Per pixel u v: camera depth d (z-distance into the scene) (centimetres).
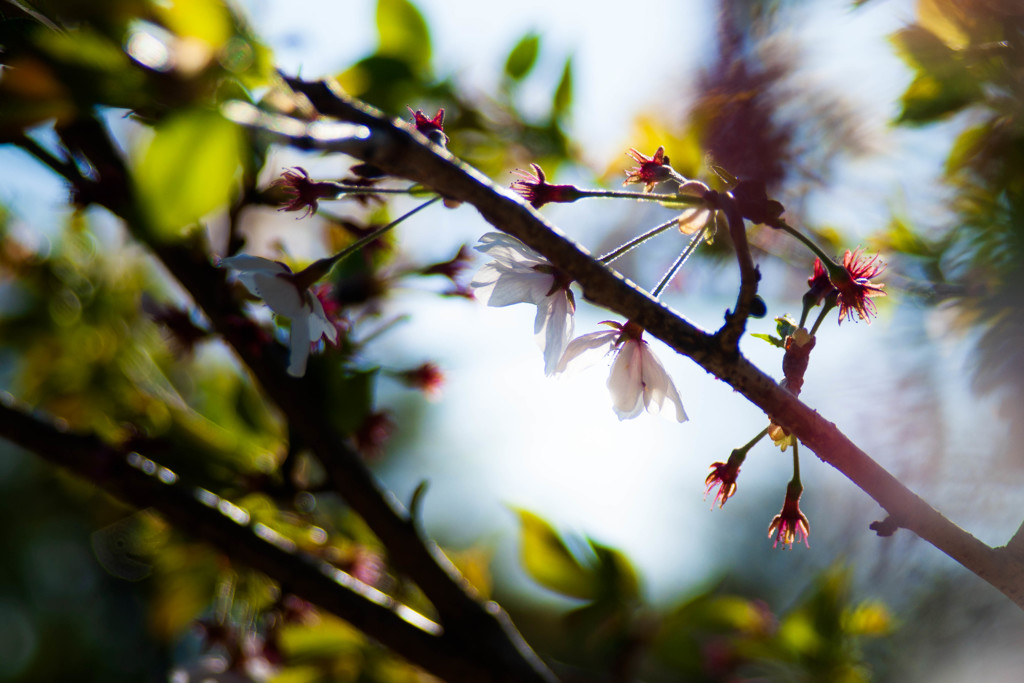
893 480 66
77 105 65
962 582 79
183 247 77
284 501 79
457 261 81
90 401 86
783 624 81
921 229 77
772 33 78
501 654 77
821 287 69
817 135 77
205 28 65
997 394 75
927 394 76
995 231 76
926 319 77
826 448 66
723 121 78
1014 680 78
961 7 75
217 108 64
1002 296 75
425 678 81
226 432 83
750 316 66
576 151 82
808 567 85
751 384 66
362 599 77
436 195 68
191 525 77
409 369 85
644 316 66
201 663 82
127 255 90
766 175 78
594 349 71
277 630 80
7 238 87
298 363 70
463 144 82
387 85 80
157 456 80
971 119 76
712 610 82
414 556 77
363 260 81
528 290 71
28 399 87
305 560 77
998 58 75
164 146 64
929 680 79
